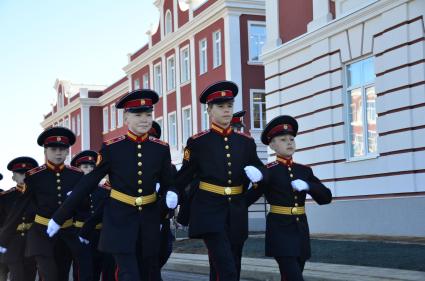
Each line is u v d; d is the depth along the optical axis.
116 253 6.61
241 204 7.21
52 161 8.53
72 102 53.56
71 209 6.84
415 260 12.13
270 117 22.20
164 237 7.40
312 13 20.39
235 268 6.86
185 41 34.28
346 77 18.83
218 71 30.80
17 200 8.73
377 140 17.47
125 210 6.77
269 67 22.28
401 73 16.38
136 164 6.86
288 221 7.29
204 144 7.21
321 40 19.56
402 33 16.31
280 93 21.73
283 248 7.18
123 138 7.01
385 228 16.92
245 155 7.30
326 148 19.34
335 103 19.05
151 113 7.07
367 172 17.72
